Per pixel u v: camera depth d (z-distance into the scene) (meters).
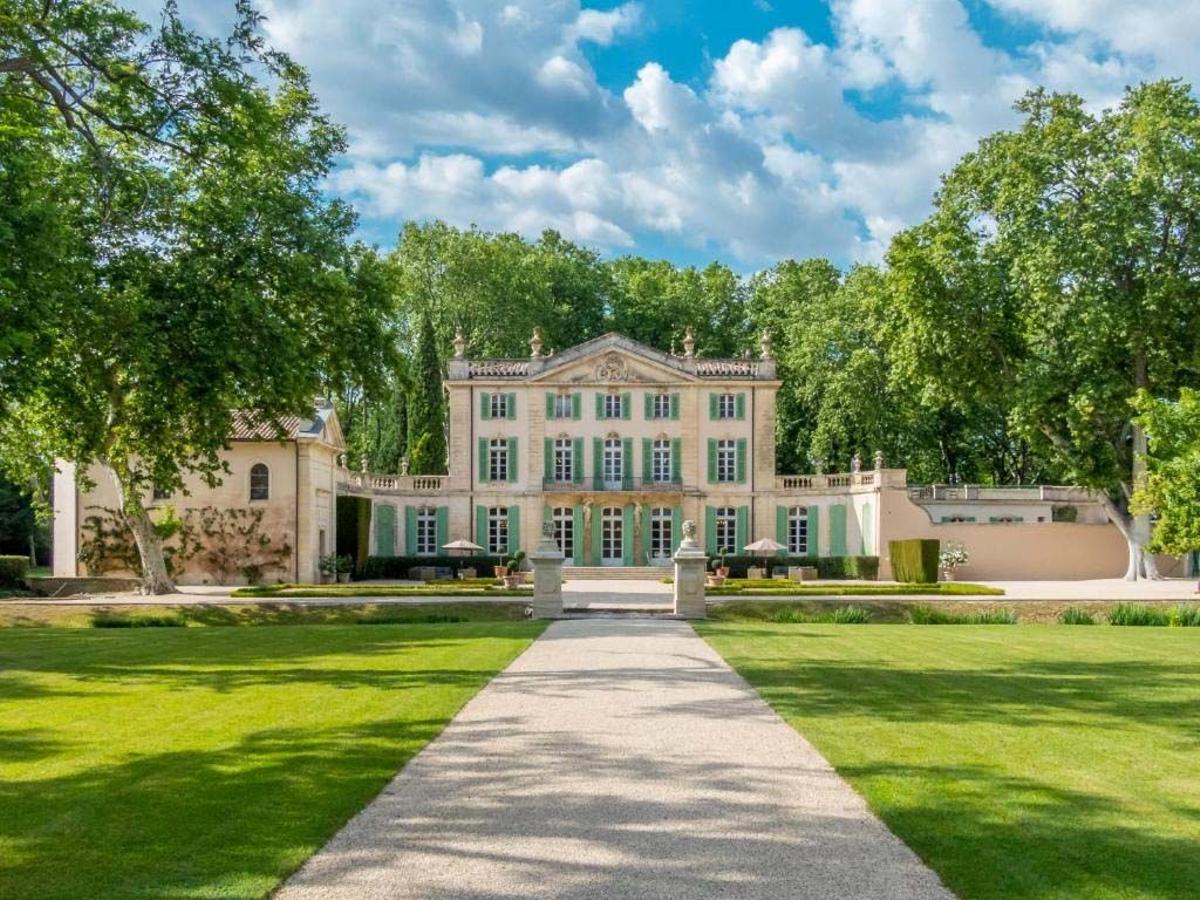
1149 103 36.69
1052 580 48.09
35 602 28.89
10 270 17.12
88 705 12.66
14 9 18.16
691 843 7.20
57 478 42.31
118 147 24.30
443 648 18.92
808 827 7.57
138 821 7.71
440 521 55.59
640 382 55.75
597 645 19.48
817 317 61.53
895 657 17.86
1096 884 6.43
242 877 6.52
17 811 7.97
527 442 55.84
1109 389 36.84
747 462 55.53
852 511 52.38
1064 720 11.70
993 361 41.28
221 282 24.91
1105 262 35.84
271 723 11.41
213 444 25.78
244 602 28.11
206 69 19.81
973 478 68.56
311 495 43.56
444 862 6.82
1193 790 8.62
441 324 66.44
